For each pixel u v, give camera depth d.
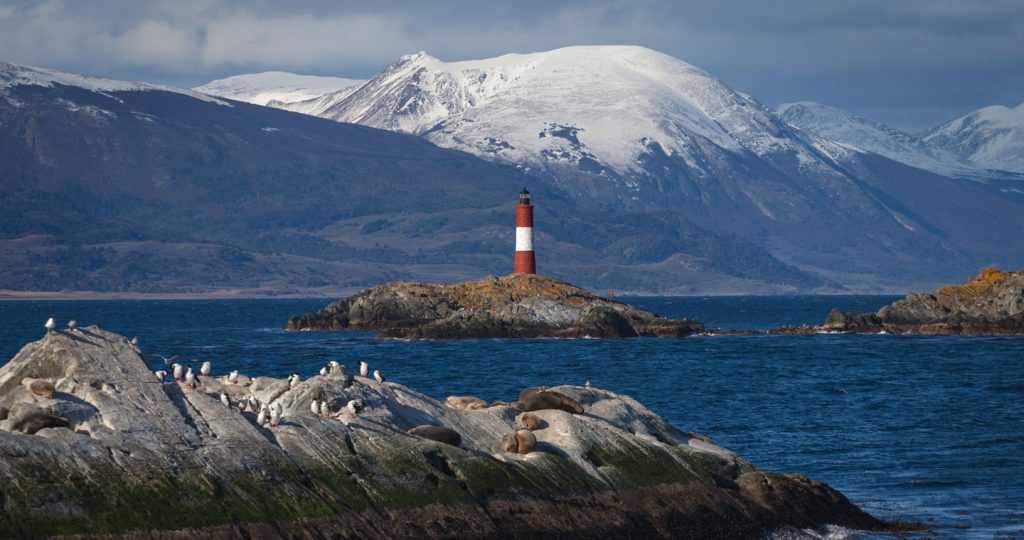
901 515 178.12
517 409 168.00
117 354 138.75
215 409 137.12
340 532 130.50
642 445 162.38
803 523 162.50
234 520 125.94
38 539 115.94
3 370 135.50
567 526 144.50
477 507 140.62
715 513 157.00
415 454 142.25
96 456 124.25
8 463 119.19
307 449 137.12
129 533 120.25
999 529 170.12
